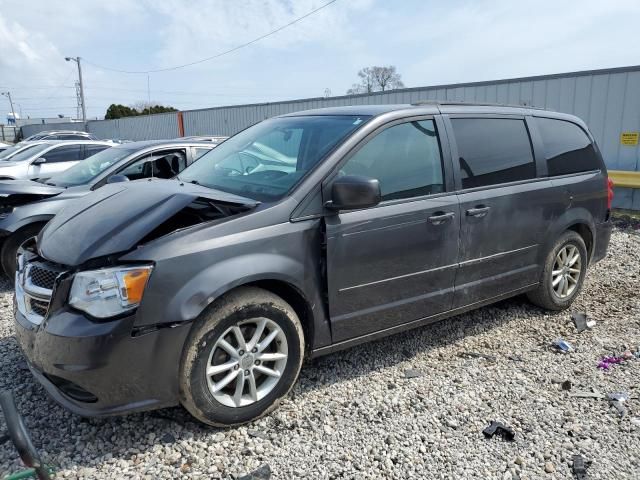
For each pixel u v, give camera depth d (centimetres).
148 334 251
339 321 317
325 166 311
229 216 284
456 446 276
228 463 261
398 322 348
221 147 416
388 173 336
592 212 468
